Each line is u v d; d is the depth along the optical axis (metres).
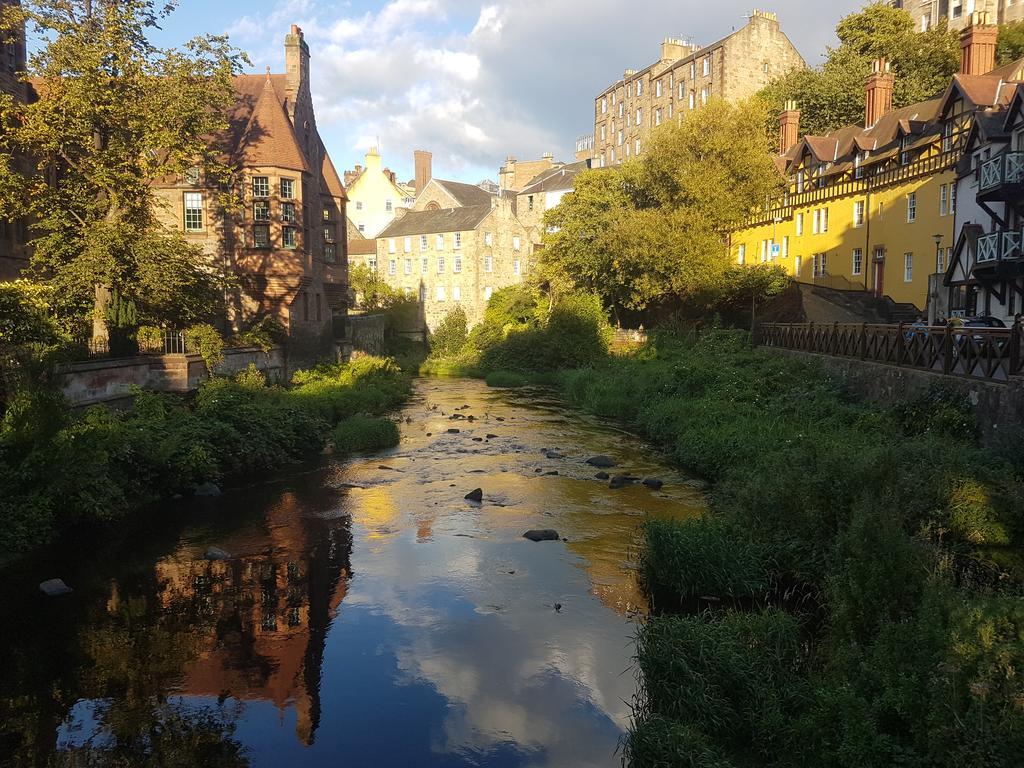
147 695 8.84
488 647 9.95
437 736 7.98
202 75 22.97
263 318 32.53
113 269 21.12
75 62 20.53
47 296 19.05
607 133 88.69
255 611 11.16
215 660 9.68
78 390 17.95
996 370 15.38
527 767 7.39
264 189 31.78
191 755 7.63
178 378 22.44
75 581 12.21
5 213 21.42
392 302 65.94
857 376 22.66
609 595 11.50
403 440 25.00
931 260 33.22
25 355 15.34
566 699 8.67
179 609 11.21
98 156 21.84
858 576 8.07
